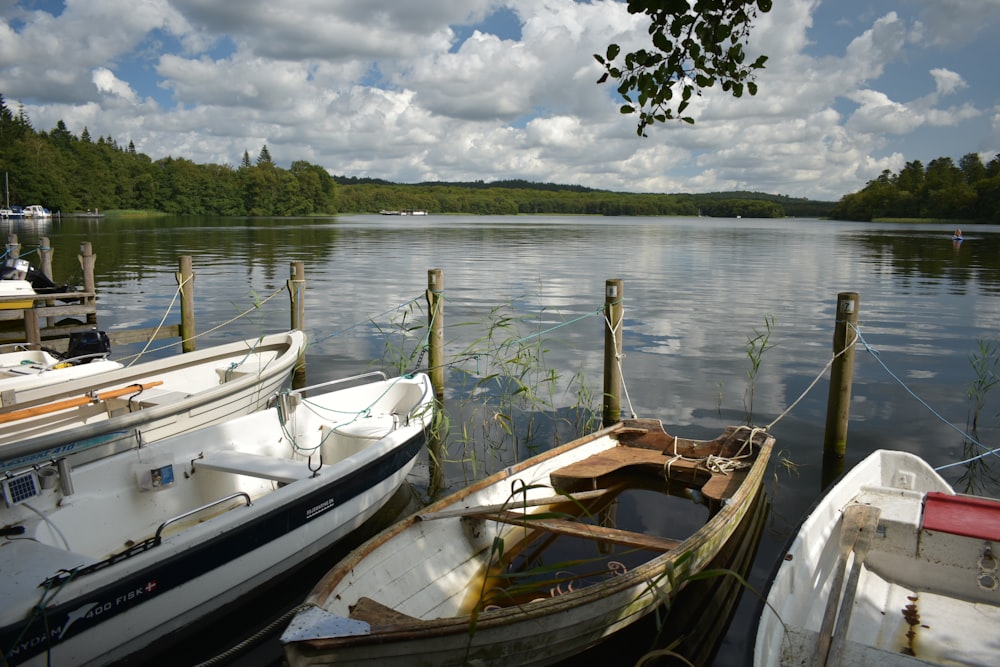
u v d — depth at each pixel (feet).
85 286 41.88
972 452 24.12
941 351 38.83
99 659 11.98
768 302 56.39
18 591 10.97
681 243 141.08
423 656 10.54
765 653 10.41
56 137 344.08
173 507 16.46
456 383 32.73
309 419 20.81
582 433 26.22
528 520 14.08
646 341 41.24
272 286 64.85
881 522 14.64
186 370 25.61
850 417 27.76
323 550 16.94
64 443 17.29
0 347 30.86
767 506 20.17
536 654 11.73
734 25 10.48
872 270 82.89
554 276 75.36
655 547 13.88
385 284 67.67
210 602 13.80
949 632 12.94
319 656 10.01
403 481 21.48
